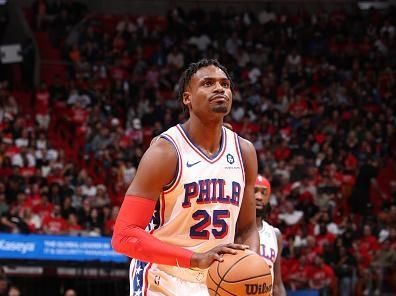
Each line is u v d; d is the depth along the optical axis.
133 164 25.77
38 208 20.95
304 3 38.12
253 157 6.10
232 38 34.44
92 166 25.33
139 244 5.51
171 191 5.73
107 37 33.31
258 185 8.50
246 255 5.26
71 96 29.39
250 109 30.44
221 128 5.97
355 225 24.28
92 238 18.75
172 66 32.56
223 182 5.79
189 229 5.74
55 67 32.09
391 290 20.12
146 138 27.94
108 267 18.70
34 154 24.23
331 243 22.23
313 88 32.56
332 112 30.70
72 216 20.62
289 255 21.19
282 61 33.91
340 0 38.31
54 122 28.06
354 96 32.22
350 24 36.38
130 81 31.19
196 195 5.71
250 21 36.19
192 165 5.73
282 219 23.41
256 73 32.81
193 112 5.82
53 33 33.31
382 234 23.41
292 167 26.19
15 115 26.67
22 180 22.22
